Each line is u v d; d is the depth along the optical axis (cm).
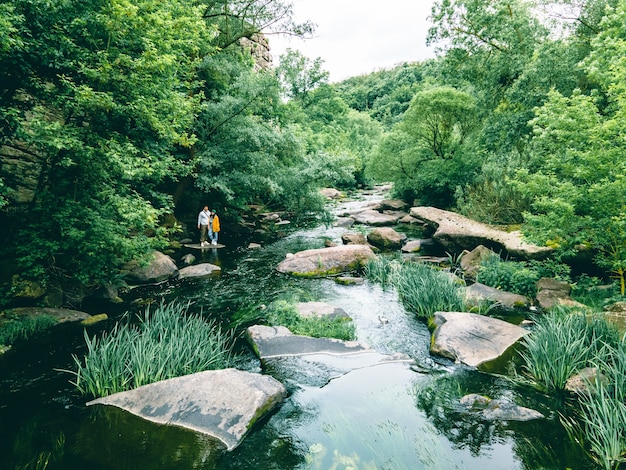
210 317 803
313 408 473
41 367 588
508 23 1526
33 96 806
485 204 1545
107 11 725
